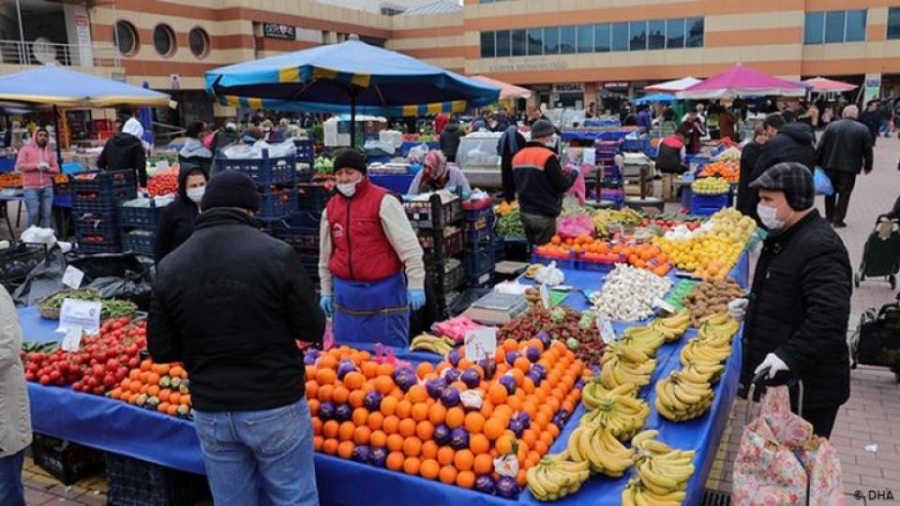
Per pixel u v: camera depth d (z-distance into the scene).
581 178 10.52
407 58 6.75
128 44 35.62
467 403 3.16
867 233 11.45
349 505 3.32
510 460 2.97
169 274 2.85
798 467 2.84
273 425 2.86
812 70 43.81
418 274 4.89
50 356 4.51
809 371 3.37
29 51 29.52
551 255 6.59
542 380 3.63
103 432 4.12
